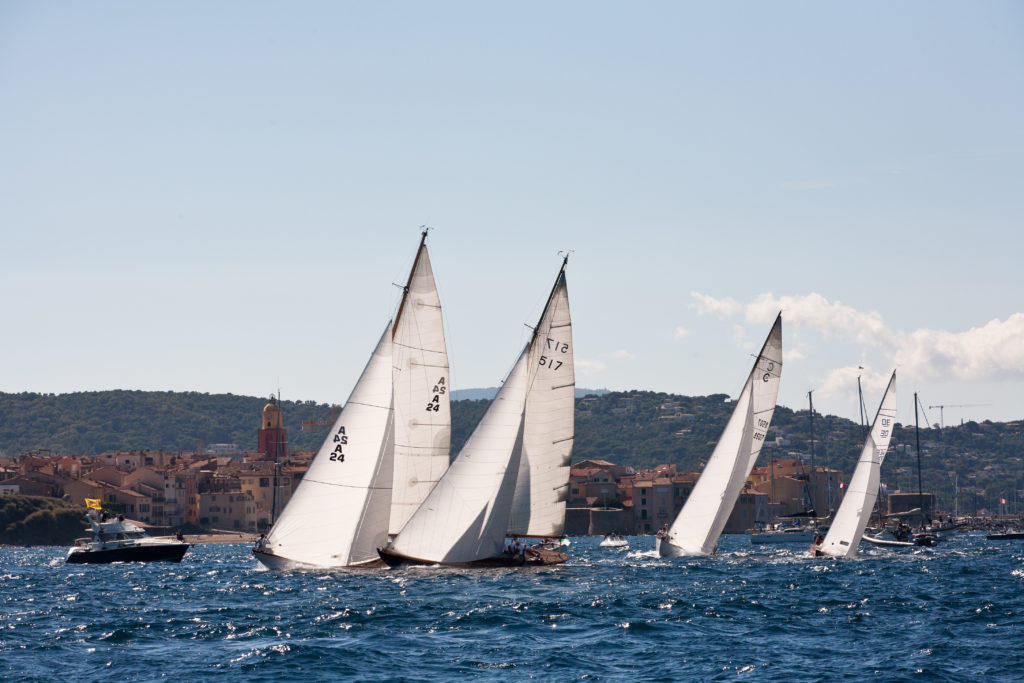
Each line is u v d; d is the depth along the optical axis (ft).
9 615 652.48
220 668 460.96
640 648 510.58
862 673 454.40
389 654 490.49
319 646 508.12
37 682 434.71
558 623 586.04
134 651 503.20
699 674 451.12
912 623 603.26
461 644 517.55
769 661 479.41
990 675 452.35
